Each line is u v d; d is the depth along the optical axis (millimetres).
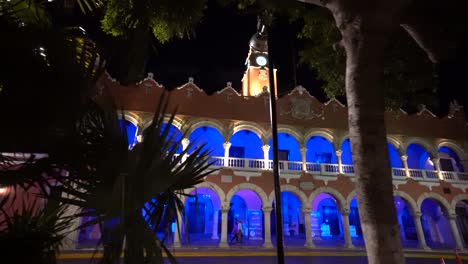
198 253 16359
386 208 4598
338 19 5824
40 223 3426
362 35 5332
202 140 23750
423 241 21578
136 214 2889
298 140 23078
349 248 19859
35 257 2785
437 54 6867
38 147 2607
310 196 21625
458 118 26391
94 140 2854
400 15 5395
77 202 2852
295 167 23312
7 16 2621
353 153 5039
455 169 26156
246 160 21844
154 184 3055
